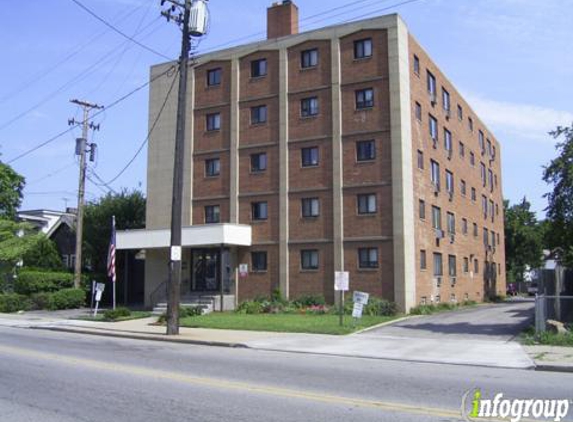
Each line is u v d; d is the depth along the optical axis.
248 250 36.75
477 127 52.91
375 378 12.14
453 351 17.20
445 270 40.03
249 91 38.16
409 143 34.34
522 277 89.50
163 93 41.25
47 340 20.83
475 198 50.53
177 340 20.88
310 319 27.34
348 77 35.03
